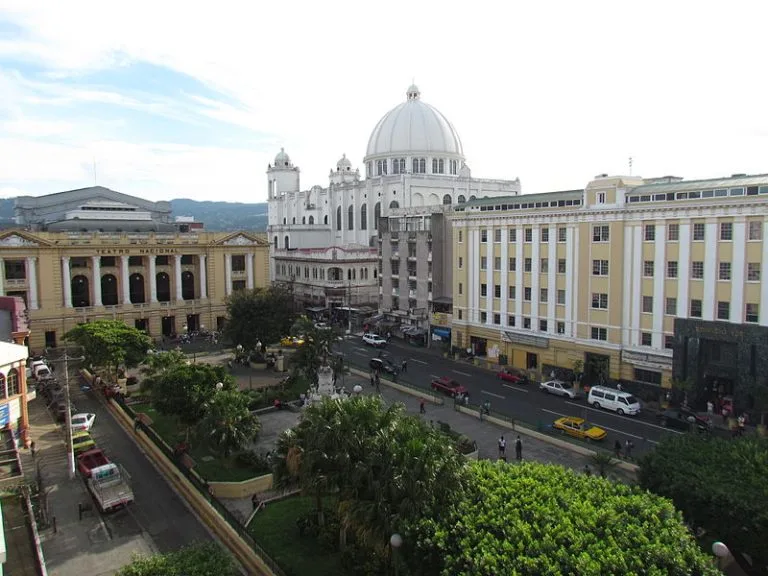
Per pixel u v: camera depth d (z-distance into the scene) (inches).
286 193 5900.6
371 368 2640.3
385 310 3533.5
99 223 3690.9
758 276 1862.7
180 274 3511.3
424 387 2352.4
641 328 2156.7
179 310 3476.9
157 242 3403.1
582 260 2309.3
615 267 2198.6
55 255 3080.7
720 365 1942.7
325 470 1000.2
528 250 2524.6
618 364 2213.3
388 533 866.1
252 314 2677.2
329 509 1261.1
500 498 884.6
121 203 4394.7
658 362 2090.3
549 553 738.2
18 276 3021.7
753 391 1791.3
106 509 1317.7
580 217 2299.5
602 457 1417.3
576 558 713.6
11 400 1649.9
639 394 2145.7
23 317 2276.1
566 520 798.5
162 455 1587.1
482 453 1662.2
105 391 2229.3
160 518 1307.8
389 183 4596.5
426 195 4579.2
